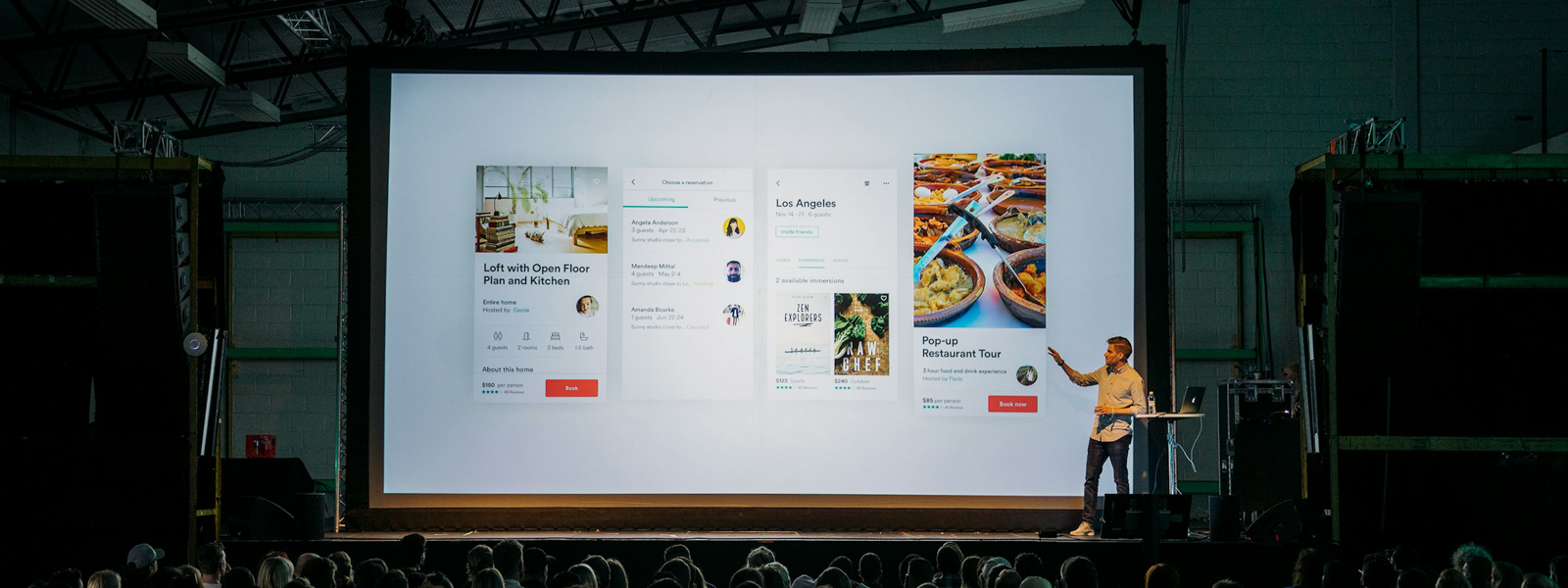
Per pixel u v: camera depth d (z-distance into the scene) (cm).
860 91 662
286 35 977
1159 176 659
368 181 645
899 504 641
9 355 602
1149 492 601
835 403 644
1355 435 608
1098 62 664
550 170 652
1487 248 614
